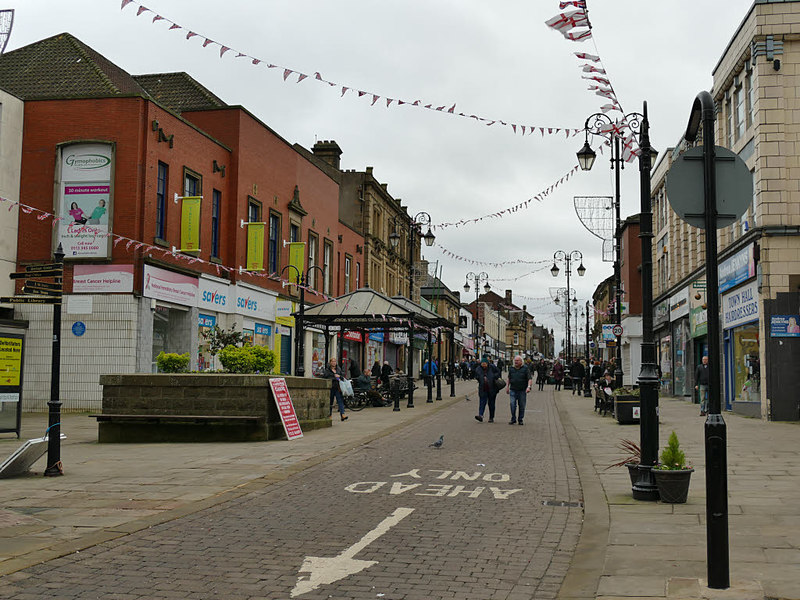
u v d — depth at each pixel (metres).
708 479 5.53
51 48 27.39
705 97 6.03
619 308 27.81
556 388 44.72
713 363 5.57
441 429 18.75
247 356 17.02
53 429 11.09
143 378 15.60
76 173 23.75
